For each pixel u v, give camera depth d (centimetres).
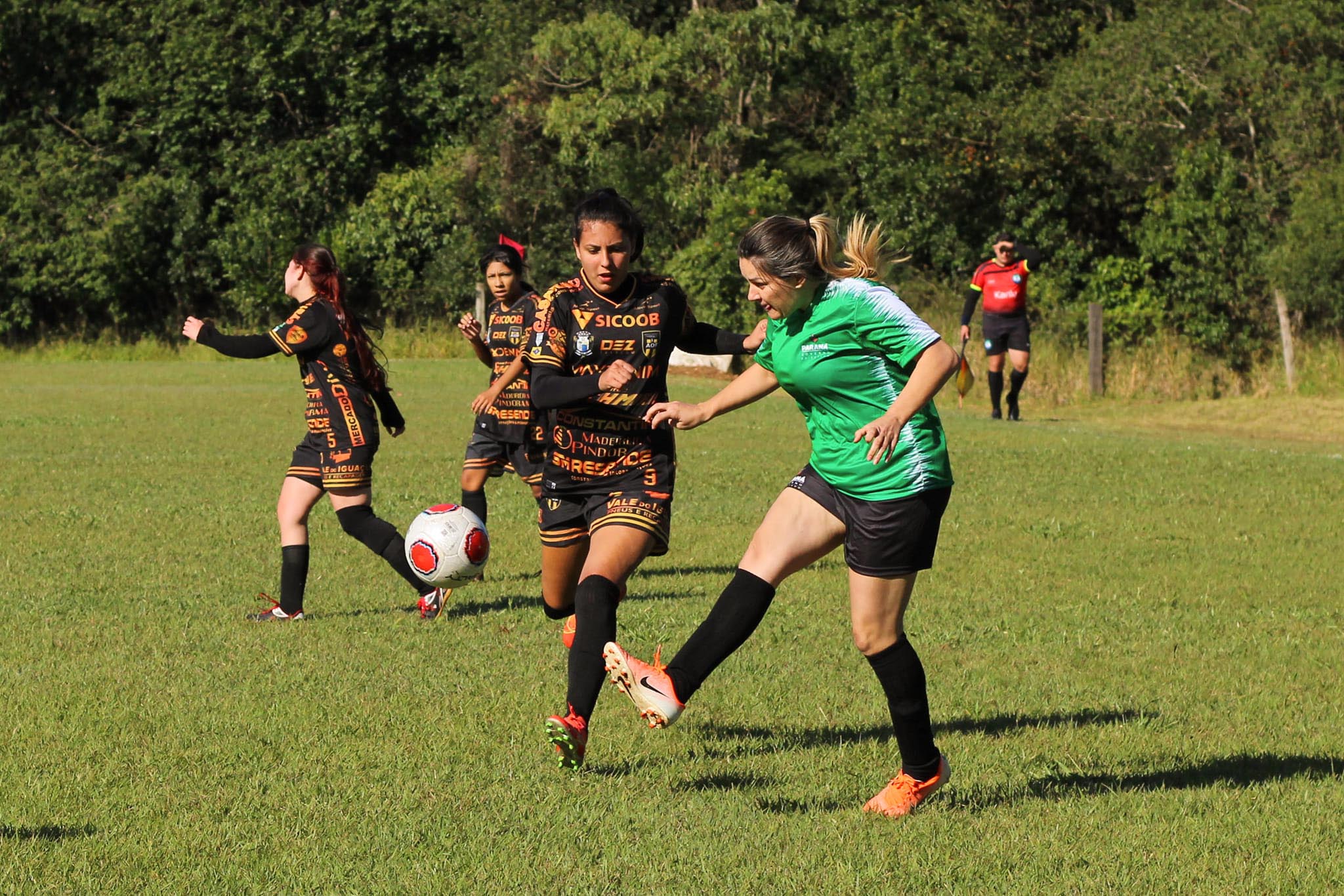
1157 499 2389
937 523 852
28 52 7475
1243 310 5119
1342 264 4494
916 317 827
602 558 974
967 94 5844
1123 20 5825
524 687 1156
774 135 6788
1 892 721
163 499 2314
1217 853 796
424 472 2683
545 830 824
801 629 1403
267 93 7338
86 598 1523
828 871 763
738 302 5906
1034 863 779
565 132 6356
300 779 917
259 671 1206
